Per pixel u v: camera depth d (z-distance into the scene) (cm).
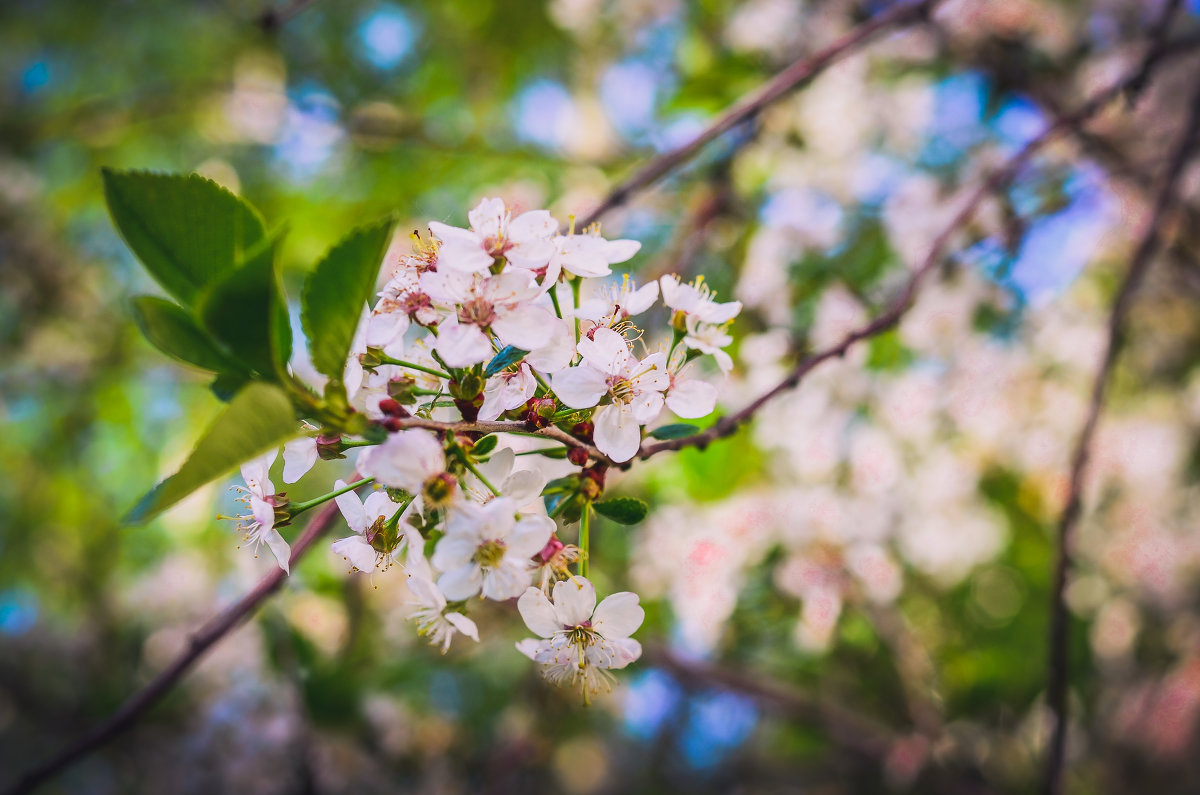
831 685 445
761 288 349
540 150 429
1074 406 455
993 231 343
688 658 411
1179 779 471
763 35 410
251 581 455
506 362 140
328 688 394
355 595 392
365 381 144
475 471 136
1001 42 397
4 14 562
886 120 429
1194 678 479
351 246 117
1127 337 436
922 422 411
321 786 426
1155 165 393
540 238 143
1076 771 446
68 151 555
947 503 425
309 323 121
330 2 520
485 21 487
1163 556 480
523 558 131
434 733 457
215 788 438
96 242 559
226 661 455
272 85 529
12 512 560
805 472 388
